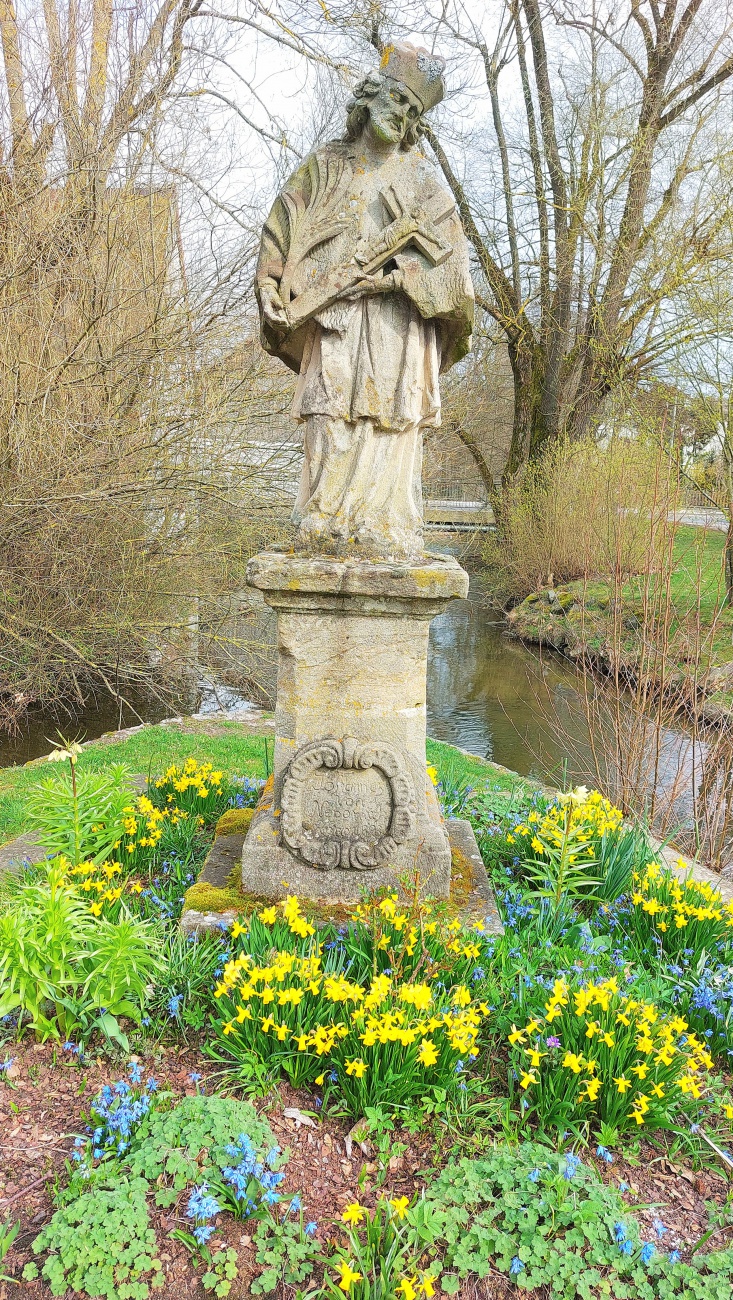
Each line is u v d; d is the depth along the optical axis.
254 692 10.05
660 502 6.40
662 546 5.87
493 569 19.19
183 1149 2.17
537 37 15.19
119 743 6.90
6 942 2.52
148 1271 1.91
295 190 3.23
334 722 3.26
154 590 8.98
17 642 8.25
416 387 3.24
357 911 3.10
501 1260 2.00
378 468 3.25
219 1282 1.90
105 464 8.00
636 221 14.80
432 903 3.23
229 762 6.35
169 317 8.78
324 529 3.21
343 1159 2.29
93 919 2.80
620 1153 2.40
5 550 8.05
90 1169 2.12
